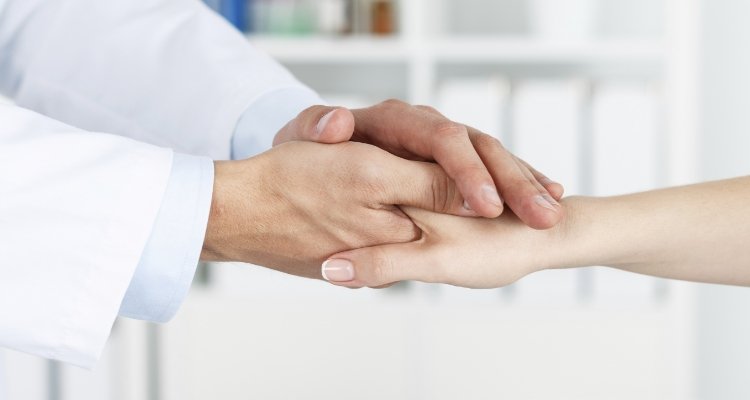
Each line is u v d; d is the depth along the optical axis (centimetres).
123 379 187
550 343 205
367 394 211
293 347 212
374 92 242
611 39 216
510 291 206
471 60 229
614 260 95
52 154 79
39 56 116
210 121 109
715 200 95
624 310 202
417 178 87
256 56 114
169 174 81
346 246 90
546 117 197
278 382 212
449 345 208
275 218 87
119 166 80
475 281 92
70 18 117
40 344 79
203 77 111
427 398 209
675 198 96
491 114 198
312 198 86
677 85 199
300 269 94
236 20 213
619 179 197
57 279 78
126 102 113
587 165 198
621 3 233
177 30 115
